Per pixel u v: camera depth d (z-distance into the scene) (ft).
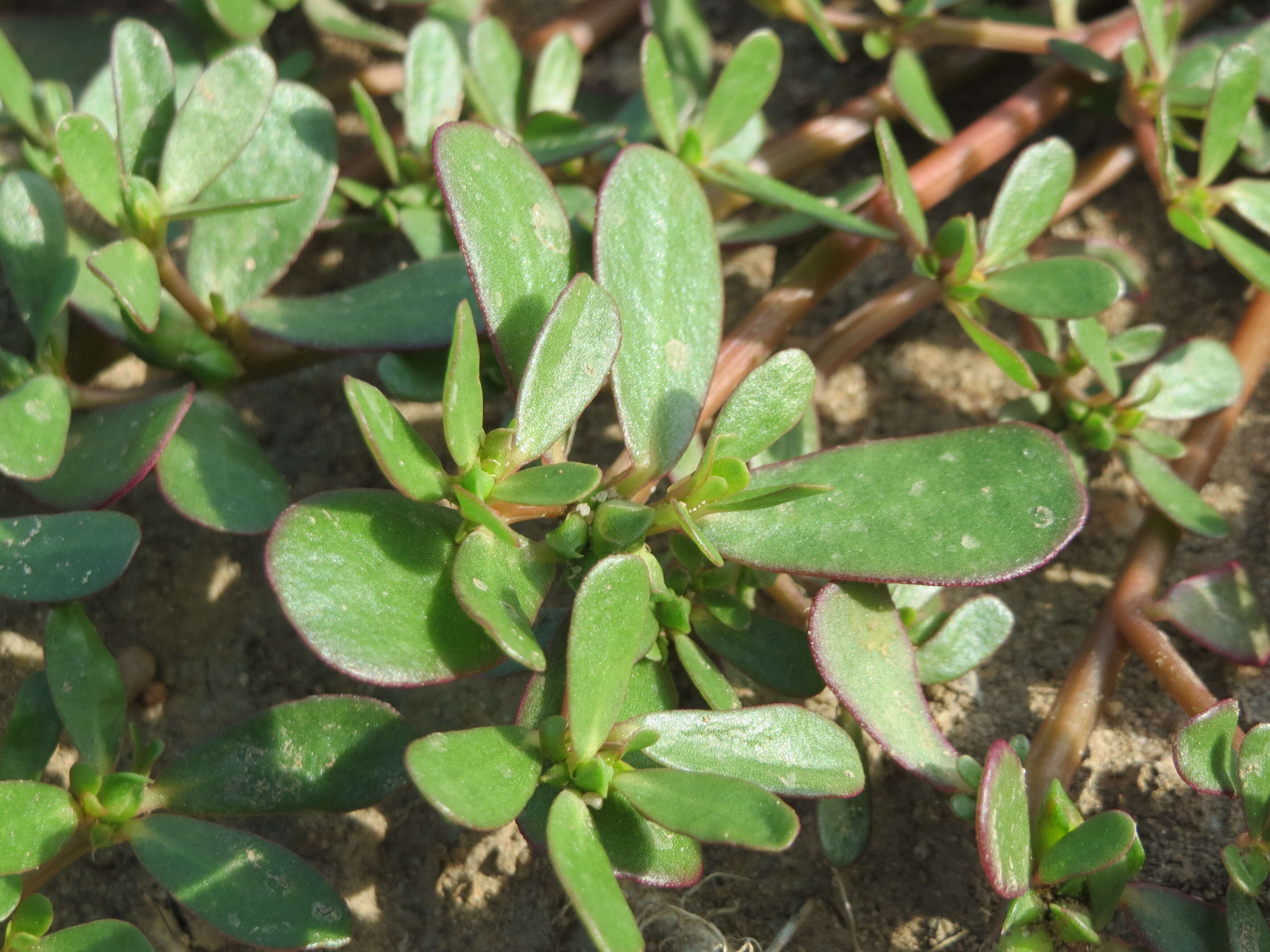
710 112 0.57
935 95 0.68
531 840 0.47
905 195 0.55
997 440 0.50
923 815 0.54
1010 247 0.56
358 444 0.61
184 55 0.64
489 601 0.45
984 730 0.56
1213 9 0.67
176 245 0.64
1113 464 0.60
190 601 0.58
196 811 0.49
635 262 0.51
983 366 0.62
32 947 0.48
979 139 0.62
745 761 0.47
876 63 0.69
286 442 0.61
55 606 0.50
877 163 0.66
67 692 0.49
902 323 0.63
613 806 0.47
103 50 0.65
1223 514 0.59
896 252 0.65
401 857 0.55
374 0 0.68
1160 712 0.55
